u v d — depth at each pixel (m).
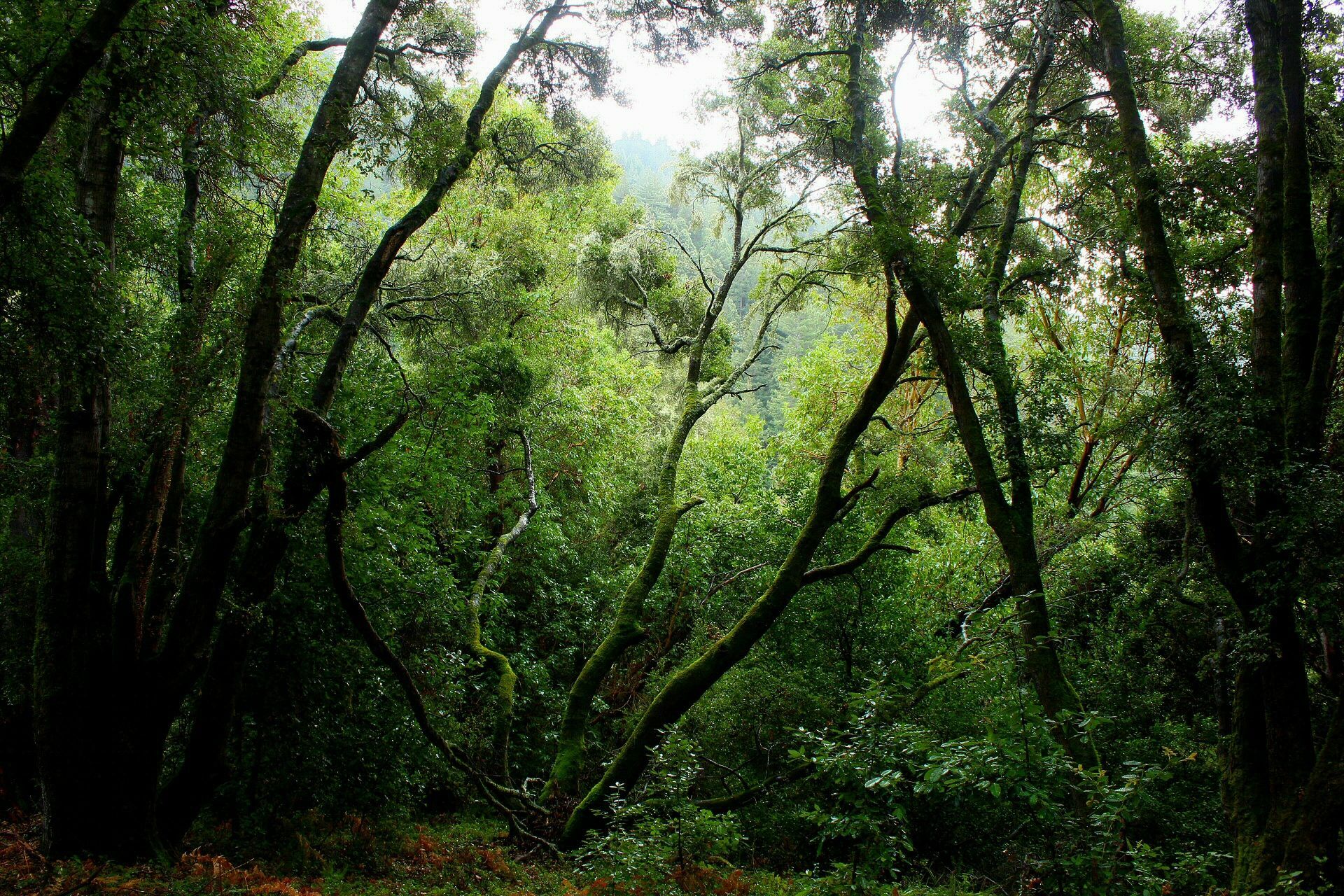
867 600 16.66
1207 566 11.99
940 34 15.23
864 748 5.95
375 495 12.49
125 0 6.14
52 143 7.84
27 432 11.39
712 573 18.56
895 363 14.11
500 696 12.85
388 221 20.38
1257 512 9.74
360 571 11.61
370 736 11.76
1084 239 15.29
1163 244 10.72
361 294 9.83
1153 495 16.09
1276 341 10.19
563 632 17.70
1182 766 14.27
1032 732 5.60
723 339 21.12
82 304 7.03
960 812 12.20
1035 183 19.50
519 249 20.12
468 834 12.45
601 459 20.97
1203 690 16.17
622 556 21.52
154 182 11.25
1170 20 14.44
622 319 21.22
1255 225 10.73
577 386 21.94
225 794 10.80
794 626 16.67
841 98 15.36
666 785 9.29
